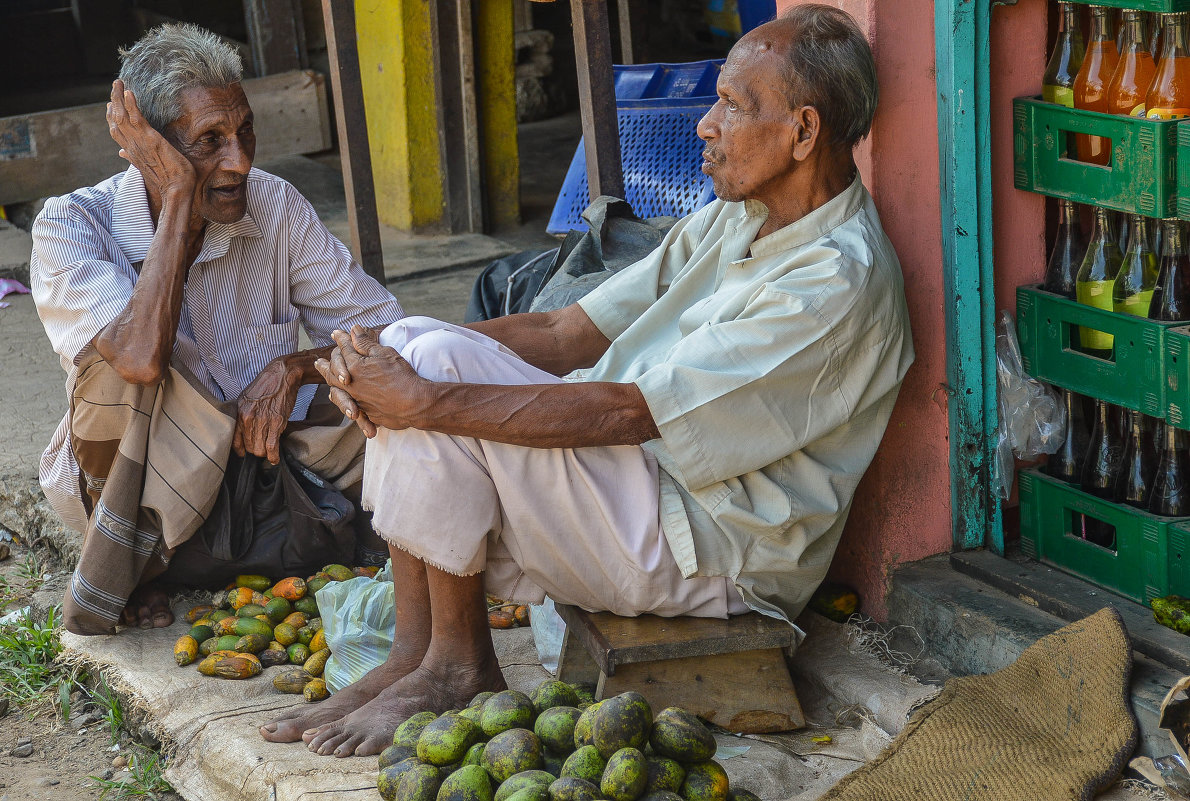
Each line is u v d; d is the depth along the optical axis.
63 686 3.07
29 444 4.29
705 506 2.59
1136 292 2.66
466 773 2.18
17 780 2.84
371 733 2.51
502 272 4.13
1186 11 2.45
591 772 2.16
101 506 2.96
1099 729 2.38
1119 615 2.52
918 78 2.77
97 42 10.15
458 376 2.53
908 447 2.94
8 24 9.84
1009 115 2.84
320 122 8.55
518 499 2.51
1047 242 3.03
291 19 8.55
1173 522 2.61
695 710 2.64
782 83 2.51
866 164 2.80
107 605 3.00
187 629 3.12
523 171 8.16
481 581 2.60
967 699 2.52
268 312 3.27
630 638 2.58
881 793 2.31
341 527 3.17
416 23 6.53
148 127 2.80
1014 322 2.96
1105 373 2.71
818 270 2.54
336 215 7.19
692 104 5.15
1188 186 2.46
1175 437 2.65
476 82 6.69
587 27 4.08
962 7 2.68
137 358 2.77
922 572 2.98
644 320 2.89
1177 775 2.28
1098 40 2.68
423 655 2.68
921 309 2.88
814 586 2.81
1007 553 3.02
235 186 2.95
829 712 2.80
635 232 3.66
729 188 2.64
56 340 2.98
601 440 2.49
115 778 2.83
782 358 2.50
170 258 2.81
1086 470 2.85
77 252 2.97
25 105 9.14
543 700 2.45
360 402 2.49
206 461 2.96
